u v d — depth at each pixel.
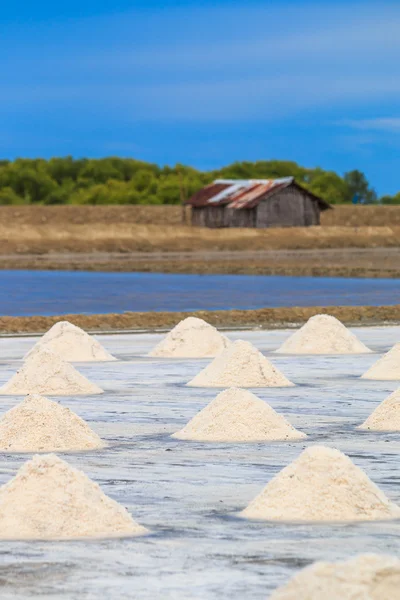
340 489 11.76
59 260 112.25
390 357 26.67
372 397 22.97
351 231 149.38
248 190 150.88
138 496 13.14
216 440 17.64
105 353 31.47
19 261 109.06
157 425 19.31
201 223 152.00
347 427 19.02
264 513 11.83
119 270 92.62
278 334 38.72
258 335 38.31
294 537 10.77
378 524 11.38
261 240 140.12
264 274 86.38
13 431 16.94
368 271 86.81
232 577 9.23
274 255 119.88
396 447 16.84
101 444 17.09
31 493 11.01
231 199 149.38
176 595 8.67
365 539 10.65
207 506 12.52
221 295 60.81
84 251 131.38
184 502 12.77
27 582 9.08
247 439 17.67
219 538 10.77
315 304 53.91
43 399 17.38
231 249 135.62
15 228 136.12
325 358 31.20
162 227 141.75
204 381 25.17
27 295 60.56
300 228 147.38
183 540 10.68
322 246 140.12
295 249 136.62
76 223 164.00
